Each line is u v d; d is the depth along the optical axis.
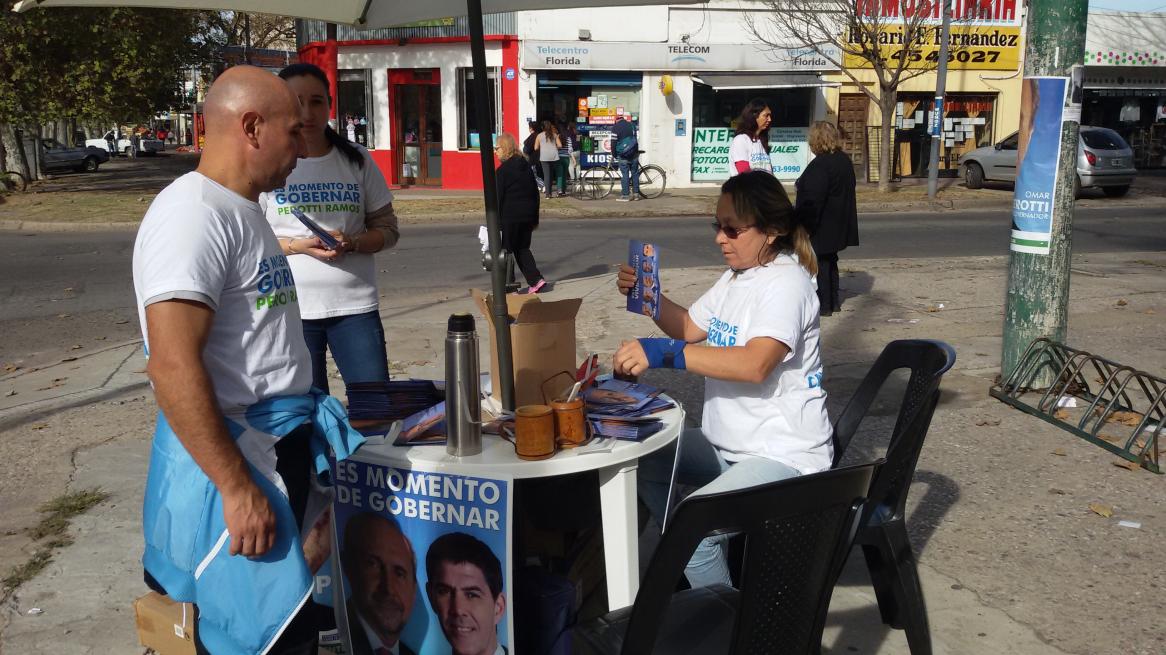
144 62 20.66
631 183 20.77
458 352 2.48
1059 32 5.54
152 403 6.11
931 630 3.32
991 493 4.48
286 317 2.36
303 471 2.40
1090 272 10.39
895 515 3.00
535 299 2.89
